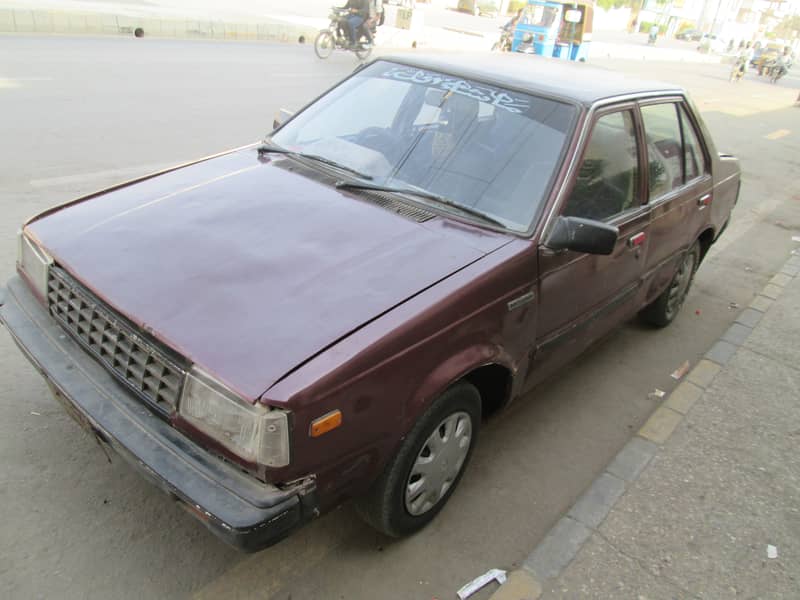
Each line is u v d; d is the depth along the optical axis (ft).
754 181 34.71
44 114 26.25
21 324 8.82
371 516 8.61
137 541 8.71
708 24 252.42
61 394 8.00
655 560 9.57
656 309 15.88
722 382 14.48
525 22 71.00
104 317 7.80
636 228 11.95
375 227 9.12
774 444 12.58
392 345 7.39
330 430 6.97
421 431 8.24
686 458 11.88
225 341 7.08
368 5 53.36
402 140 10.94
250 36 57.06
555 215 9.66
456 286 8.21
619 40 152.56
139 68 37.45
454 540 9.52
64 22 44.88
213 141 25.72
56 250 8.66
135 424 7.34
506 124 10.58
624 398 13.67
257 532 6.56
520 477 11.01
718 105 64.49
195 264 8.17
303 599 8.34
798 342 16.83
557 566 9.26
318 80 42.24
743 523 10.48
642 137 12.08
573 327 10.91
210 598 8.16
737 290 20.03
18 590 7.85
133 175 20.85
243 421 6.62
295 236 8.80
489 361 8.85
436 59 12.24
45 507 8.98
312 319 7.42
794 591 9.32
